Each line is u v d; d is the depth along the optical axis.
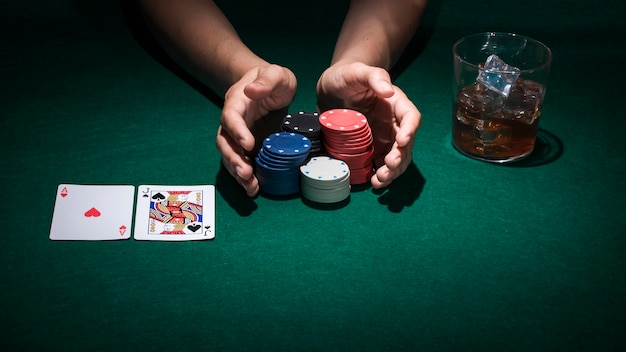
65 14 1.12
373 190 0.84
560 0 1.15
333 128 0.81
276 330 0.69
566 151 0.90
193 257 0.75
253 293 0.72
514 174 0.86
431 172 0.86
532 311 0.71
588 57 1.06
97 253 0.75
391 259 0.76
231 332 0.68
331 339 0.68
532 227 0.80
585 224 0.81
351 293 0.72
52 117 0.93
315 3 1.15
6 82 0.99
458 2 1.15
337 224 0.79
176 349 0.67
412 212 0.81
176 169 0.86
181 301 0.71
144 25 1.11
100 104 0.96
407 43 1.02
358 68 0.83
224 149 0.80
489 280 0.74
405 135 0.79
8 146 0.88
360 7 1.00
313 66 1.03
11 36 1.07
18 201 0.81
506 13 1.14
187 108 0.95
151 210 0.79
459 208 0.82
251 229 0.78
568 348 0.68
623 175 0.87
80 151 0.88
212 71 0.95
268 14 1.13
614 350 0.68
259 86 0.79
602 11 1.14
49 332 0.68
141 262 0.75
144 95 0.97
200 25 0.97
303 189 0.82
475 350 0.67
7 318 0.69
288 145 0.81
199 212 0.80
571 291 0.73
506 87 0.83
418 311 0.71
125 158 0.87
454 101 0.88
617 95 1.00
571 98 0.99
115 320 0.69
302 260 0.75
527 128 0.86
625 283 0.74
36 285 0.72
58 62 1.03
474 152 0.88
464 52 0.90
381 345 0.68
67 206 0.79
